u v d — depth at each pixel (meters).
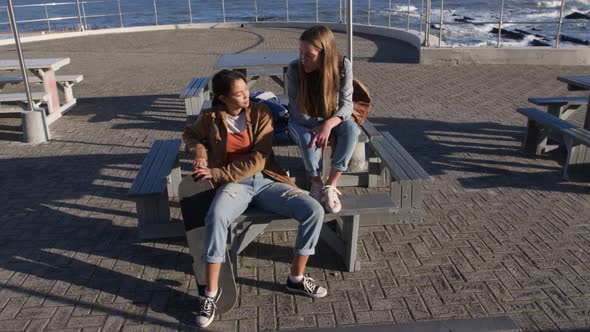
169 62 14.90
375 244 4.15
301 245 3.33
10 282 3.68
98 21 44.72
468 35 23.41
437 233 4.30
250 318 3.26
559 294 3.42
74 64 14.98
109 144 7.06
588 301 3.34
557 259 3.84
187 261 3.95
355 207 3.52
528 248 4.01
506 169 5.77
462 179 5.50
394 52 15.55
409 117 8.16
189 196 3.37
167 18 44.47
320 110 3.68
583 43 19.75
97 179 5.71
